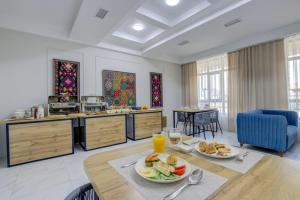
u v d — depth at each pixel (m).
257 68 4.02
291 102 3.72
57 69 3.41
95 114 3.28
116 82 4.36
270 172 0.82
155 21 3.18
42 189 1.86
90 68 3.94
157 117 4.26
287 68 3.72
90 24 2.96
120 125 3.58
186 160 0.99
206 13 2.95
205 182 0.74
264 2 2.48
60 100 3.31
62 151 2.87
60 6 2.68
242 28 3.44
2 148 2.91
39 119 2.66
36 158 2.63
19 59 3.05
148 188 0.70
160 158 0.93
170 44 4.18
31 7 2.70
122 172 0.85
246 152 1.08
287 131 2.83
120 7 2.46
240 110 4.38
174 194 0.65
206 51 5.03
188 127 5.04
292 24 3.28
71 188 1.88
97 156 1.09
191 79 5.75
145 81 5.09
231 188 0.69
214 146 1.12
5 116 2.90
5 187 1.90
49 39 3.38
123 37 3.98
